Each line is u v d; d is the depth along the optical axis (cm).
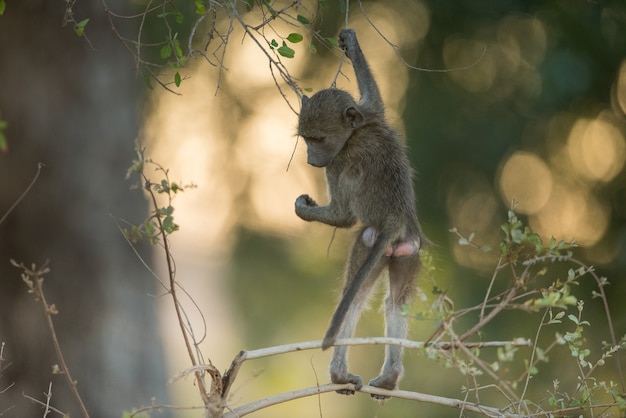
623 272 1609
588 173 1681
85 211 1418
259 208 1842
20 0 1395
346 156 823
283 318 2027
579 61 1573
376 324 1844
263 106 1755
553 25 1614
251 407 670
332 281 1934
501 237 1697
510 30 1678
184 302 2362
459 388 1627
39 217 1395
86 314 1400
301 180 1795
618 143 1655
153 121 1752
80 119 1423
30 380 1364
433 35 1711
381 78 1731
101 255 1420
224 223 1877
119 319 1424
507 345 582
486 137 1706
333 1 1606
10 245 1385
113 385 1401
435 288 605
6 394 1351
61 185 1409
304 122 815
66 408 1366
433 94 1725
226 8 765
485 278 1672
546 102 1627
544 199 1695
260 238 1905
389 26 1712
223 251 2103
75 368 1382
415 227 828
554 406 686
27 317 1371
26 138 1398
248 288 1991
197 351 664
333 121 809
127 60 1494
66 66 1420
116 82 1464
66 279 1398
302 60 1678
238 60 1681
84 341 1393
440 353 599
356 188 820
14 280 1381
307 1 1535
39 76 1409
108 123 1448
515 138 1689
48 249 1393
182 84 1720
